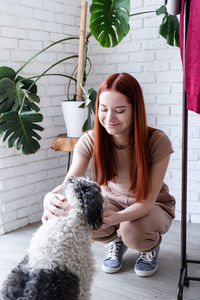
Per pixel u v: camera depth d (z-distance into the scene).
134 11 2.68
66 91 2.89
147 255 1.95
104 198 1.34
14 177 2.55
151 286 1.82
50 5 2.68
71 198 1.27
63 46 2.83
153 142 1.67
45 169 2.78
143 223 1.77
